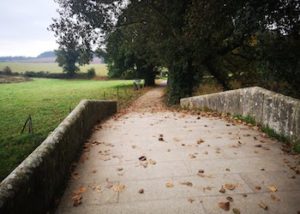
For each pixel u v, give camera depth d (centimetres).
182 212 309
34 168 291
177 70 1727
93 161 476
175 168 430
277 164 423
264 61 1445
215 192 348
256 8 1060
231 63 1895
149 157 486
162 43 1516
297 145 473
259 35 1293
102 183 387
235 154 477
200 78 1878
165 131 685
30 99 2722
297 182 364
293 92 1379
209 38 1427
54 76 8256
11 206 236
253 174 393
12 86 4997
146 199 339
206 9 1080
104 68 10612
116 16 1733
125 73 4188
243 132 622
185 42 1364
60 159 386
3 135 1148
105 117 1068
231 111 839
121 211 316
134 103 2334
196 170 419
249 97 703
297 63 1280
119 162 467
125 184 381
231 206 316
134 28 1789
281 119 538
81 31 1730
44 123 1373
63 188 376
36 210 290
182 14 1445
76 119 528
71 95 3119
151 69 4244
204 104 1139
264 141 539
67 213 315
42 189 308
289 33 1166
